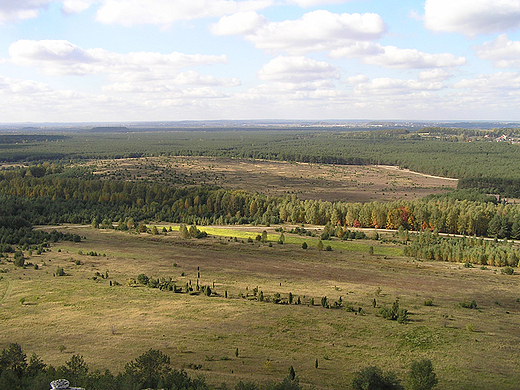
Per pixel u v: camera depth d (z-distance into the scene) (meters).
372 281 126.44
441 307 105.31
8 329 87.75
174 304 103.94
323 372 71.81
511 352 81.50
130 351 77.88
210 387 63.28
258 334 87.19
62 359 73.38
